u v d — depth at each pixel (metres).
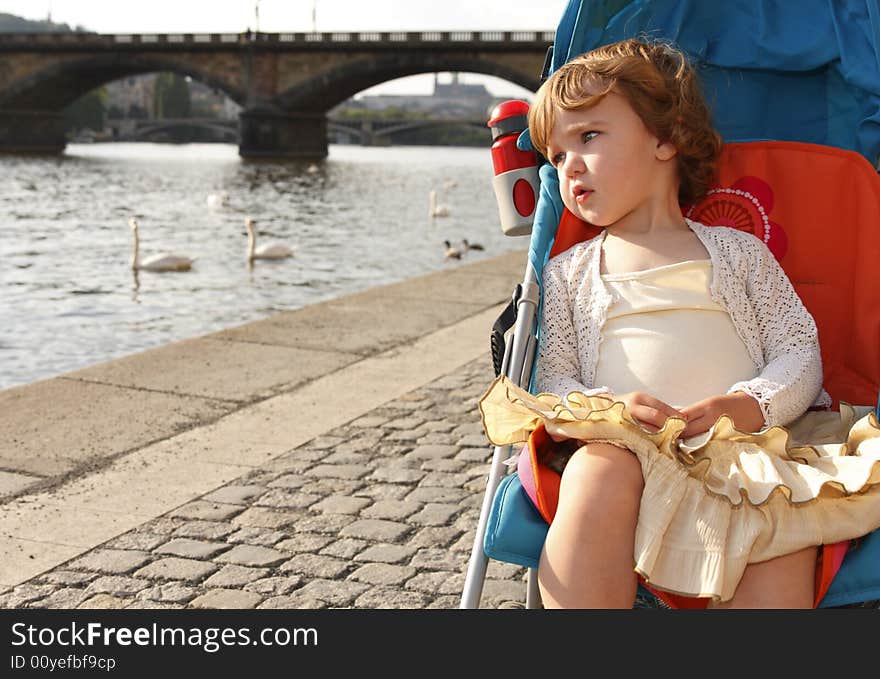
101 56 72.81
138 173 51.41
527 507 1.97
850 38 2.64
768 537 1.78
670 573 1.79
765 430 1.91
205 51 71.94
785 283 2.34
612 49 2.32
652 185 2.31
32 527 3.54
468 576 2.00
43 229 24.25
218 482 4.04
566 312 2.33
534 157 2.70
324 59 70.50
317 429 4.80
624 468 1.84
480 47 65.88
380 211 31.77
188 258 17.75
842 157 2.54
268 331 6.96
